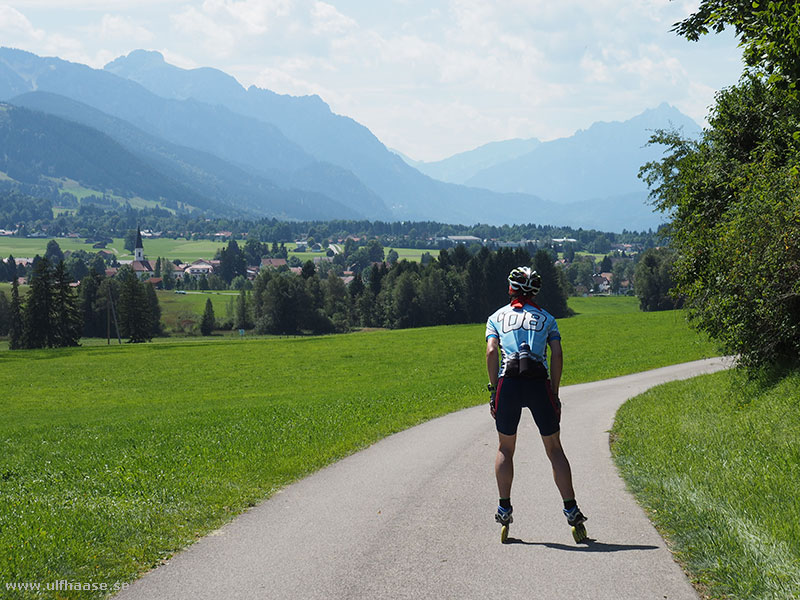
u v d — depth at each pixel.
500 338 6.21
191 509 7.48
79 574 5.42
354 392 31.78
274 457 11.12
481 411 19.14
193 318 168.38
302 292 144.25
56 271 110.75
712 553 5.25
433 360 50.72
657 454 9.32
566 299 144.62
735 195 16.72
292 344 69.38
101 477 10.17
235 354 62.72
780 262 13.14
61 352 72.25
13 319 117.56
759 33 11.31
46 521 7.17
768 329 14.41
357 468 10.05
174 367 55.41
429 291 140.62
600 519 6.55
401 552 5.67
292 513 7.28
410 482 8.73
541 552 5.55
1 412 36.62
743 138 18.39
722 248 14.71
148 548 6.01
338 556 5.64
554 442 6.02
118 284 142.00
